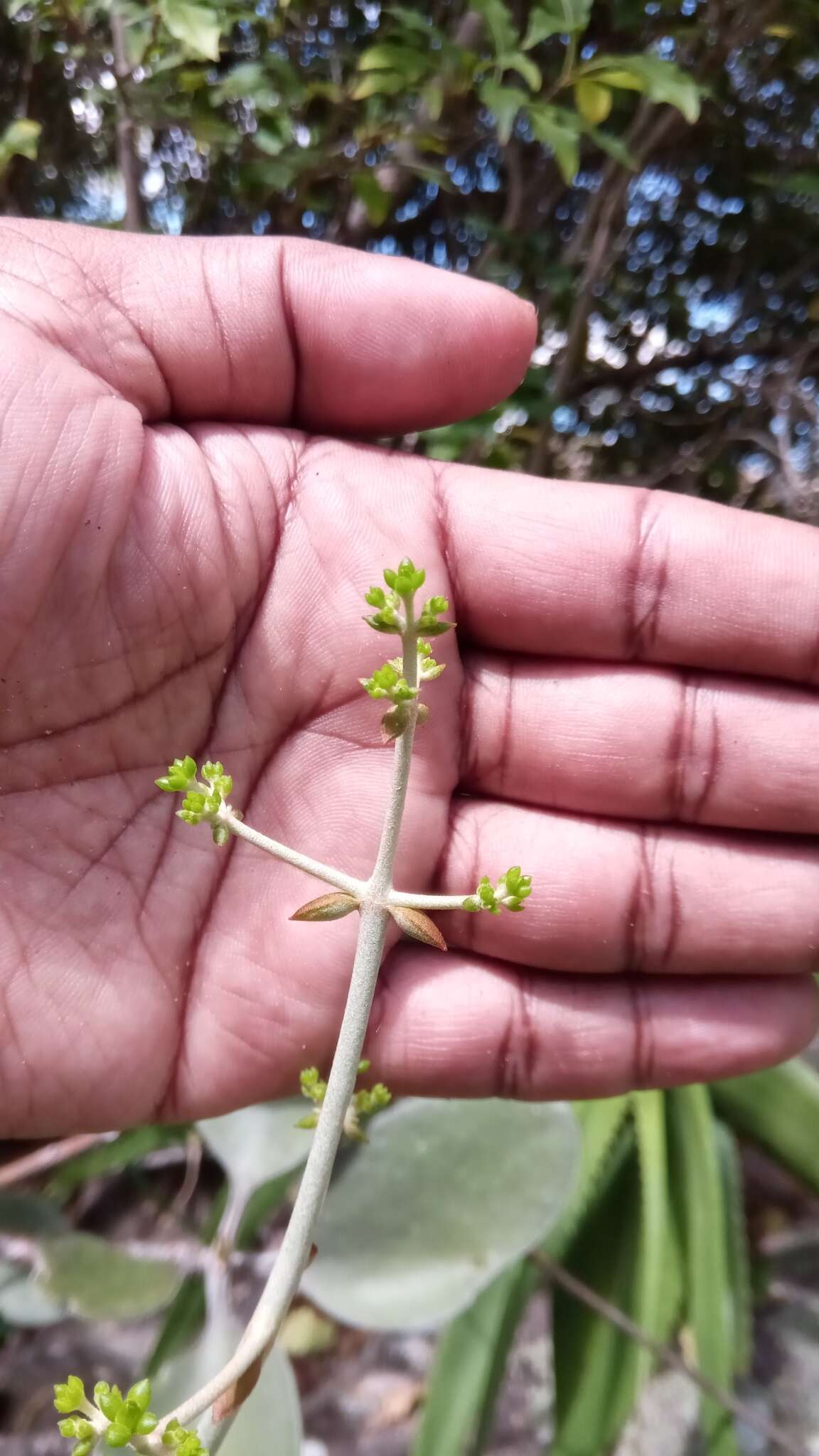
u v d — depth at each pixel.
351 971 0.12
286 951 0.12
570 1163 0.12
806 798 0.12
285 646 0.11
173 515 0.10
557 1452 0.14
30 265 0.10
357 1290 0.11
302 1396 0.18
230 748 0.12
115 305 0.10
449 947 0.13
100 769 0.11
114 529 0.10
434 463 0.12
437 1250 0.11
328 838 0.12
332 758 0.12
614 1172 0.16
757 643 0.12
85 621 0.10
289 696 0.11
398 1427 0.17
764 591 0.11
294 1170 0.16
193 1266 0.14
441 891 0.12
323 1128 0.07
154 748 0.11
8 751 0.10
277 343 0.11
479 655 0.12
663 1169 0.15
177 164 0.22
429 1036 0.12
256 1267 0.15
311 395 0.12
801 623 0.11
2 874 0.11
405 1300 0.11
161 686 0.11
